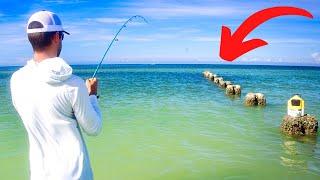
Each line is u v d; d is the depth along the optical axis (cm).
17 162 869
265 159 889
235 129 1268
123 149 973
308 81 4875
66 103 239
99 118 256
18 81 250
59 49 258
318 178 750
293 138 1120
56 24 250
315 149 988
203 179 743
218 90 3083
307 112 1739
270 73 8494
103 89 3075
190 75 6500
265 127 1307
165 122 1399
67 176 241
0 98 2309
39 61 250
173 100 2227
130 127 1284
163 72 8344
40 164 246
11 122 1412
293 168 818
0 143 1059
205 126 1321
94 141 1059
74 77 243
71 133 246
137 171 793
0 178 757
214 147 1006
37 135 246
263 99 1983
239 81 4841
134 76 6019
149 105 1952
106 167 820
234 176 762
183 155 921
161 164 843
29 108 242
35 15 249
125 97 2380
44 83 238
